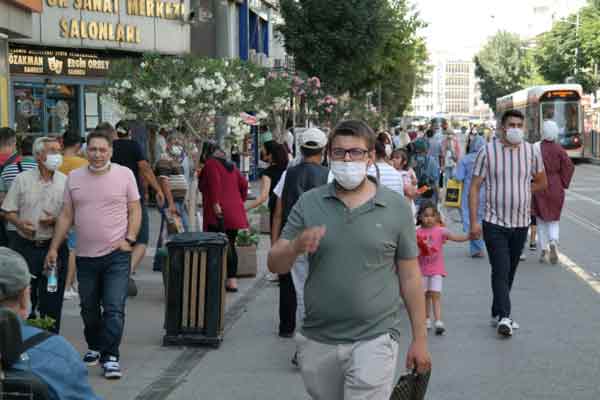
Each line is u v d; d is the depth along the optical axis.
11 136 9.57
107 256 7.52
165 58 12.88
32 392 3.60
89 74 24.02
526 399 6.84
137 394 7.05
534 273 12.88
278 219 8.52
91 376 7.56
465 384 7.26
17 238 8.27
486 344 8.65
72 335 9.12
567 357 8.12
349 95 44.50
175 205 14.97
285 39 36.56
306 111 32.19
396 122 71.94
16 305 3.94
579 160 50.91
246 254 12.86
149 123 13.28
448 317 9.95
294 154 29.03
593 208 23.70
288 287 9.02
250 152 31.80
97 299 7.66
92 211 7.48
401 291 4.66
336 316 4.54
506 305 8.94
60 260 8.20
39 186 8.20
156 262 13.21
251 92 13.45
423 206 9.14
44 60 23.00
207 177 11.45
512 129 8.81
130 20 24.23
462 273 13.03
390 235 4.55
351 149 4.51
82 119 23.95
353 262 4.52
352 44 35.81
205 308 8.62
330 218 4.55
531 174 9.01
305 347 4.64
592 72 60.19
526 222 8.98
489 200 8.95
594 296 11.10
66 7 23.03
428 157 19.45
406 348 8.60
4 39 17.70
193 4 25.47
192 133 12.98
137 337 9.05
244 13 34.41
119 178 7.54
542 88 48.66
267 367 7.89
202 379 7.49
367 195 4.61
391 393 4.43
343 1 35.66
